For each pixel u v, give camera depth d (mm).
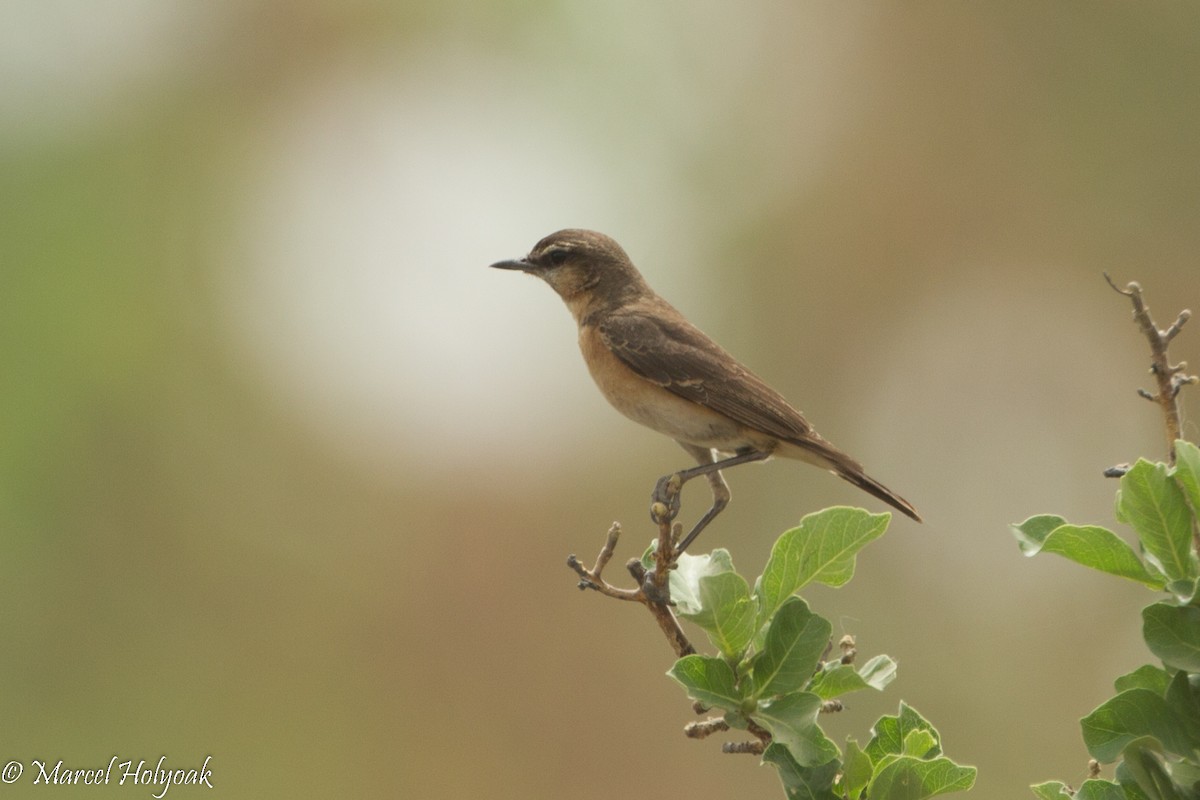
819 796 5035
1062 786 4980
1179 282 16703
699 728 5363
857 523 5164
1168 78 16578
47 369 15555
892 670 5223
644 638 15523
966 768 4922
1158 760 4734
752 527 16328
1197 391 16500
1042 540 4953
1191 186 16594
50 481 15531
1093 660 14953
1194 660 4551
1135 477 4762
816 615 5082
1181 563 4734
